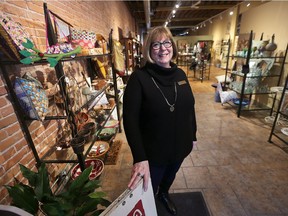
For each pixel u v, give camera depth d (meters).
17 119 1.22
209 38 10.55
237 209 1.51
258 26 3.99
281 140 2.33
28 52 1.02
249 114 3.45
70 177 1.79
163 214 1.49
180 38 10.88
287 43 3.07
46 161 1.36
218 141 2.53
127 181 1.88
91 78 2.74
